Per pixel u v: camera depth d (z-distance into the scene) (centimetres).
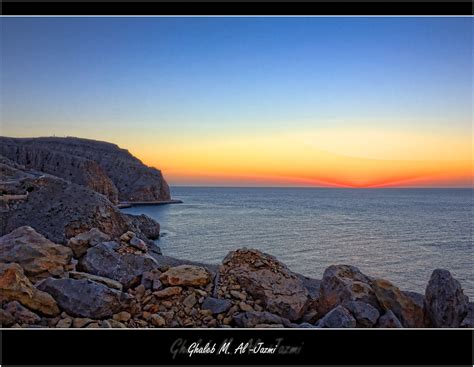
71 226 1266
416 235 3030
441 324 429
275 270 514
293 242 2561
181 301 456
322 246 2409
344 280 501
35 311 385
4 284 383
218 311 439
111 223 1377
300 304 466
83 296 401
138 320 414
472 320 418
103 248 532
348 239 2753
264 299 469
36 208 1331
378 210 6153
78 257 566
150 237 2545
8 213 1309
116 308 412
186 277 483
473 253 2188
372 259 1992
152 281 491
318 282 785
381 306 463
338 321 404
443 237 2919
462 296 446
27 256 482
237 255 544
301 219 4412
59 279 424
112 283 469
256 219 4381
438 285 450
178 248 2239
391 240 2733
